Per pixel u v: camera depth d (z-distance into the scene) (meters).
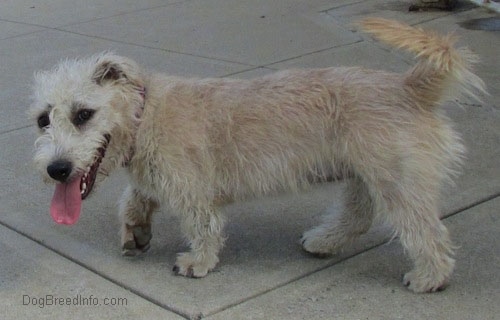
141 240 2.34
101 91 2.14
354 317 2.07
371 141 2.12
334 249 2.30
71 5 5.45
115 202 2.63
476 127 2.98
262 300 2.14
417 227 2.12
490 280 2.19
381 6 4.68
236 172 2.21
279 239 2.40
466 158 2.75
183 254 2.27
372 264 2.28
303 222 2.48
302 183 2.22
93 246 2.40
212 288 2.20
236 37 4.20
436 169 2.14
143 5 5.27
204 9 4.98
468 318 2.05
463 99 3.14
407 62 3.54
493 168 2.71
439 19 4.27
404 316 2.07
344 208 2.29
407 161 2.11
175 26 4.56
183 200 2.21
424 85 2.13
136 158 2.20
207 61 3.78
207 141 2.20
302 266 2.28
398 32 2.10
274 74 2.27
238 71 3.57
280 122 2.18
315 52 3.80
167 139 2.18
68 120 2.12
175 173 2.18
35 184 2.76
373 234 2.41
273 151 2.19
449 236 2.32
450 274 2.15
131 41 4.28
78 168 2.10
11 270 2.31
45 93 2.13
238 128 2.19
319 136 2.17
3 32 4.74
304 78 2.21
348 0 4.92
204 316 2.09
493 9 4.34
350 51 3.77
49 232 2.48
